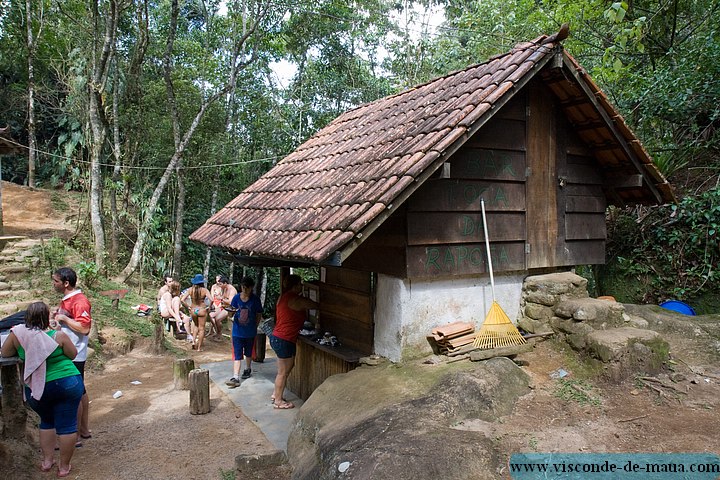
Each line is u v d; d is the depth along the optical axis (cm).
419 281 518
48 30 2155
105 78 1435
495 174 550
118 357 956
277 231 549
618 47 1024
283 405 681
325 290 668
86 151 2320
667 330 625
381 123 696
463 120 467
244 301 794
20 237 1325
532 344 531
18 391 525
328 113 2027
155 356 977
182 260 1917
